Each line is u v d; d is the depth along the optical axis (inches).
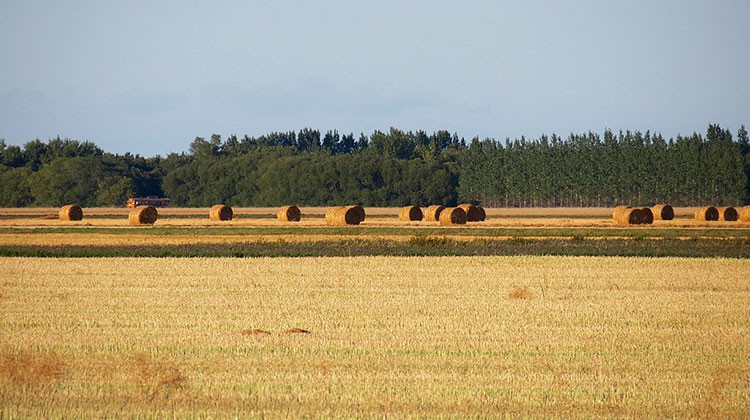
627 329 3356.3
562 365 2726.4
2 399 2278.5
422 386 2442.2
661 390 2431.1
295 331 3260.3
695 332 3294.8
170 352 2883.9
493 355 2866.6
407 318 3592.5
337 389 2405.3
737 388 2460.6
